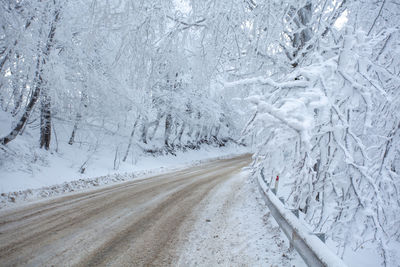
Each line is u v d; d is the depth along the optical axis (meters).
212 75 6.31
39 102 12.80
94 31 5.23
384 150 4.25
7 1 8.67
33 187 9.39
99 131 18.14
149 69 6.11
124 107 15.29
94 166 15.73
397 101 4.36
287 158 3.80
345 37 3.35
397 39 4.64
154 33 5.42
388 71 4.00
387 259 3.61
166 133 28.84
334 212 3.81
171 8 5.50
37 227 5.26
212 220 6.45
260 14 5.03
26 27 9.61
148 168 19.84
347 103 3.70
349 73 3.45
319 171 4.00
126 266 3.77
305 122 2.72
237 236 5.28
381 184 4.17
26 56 9.61
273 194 7.07
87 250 4.25
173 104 22.02
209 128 40.81
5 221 5.57
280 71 6.23
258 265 3.96
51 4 9.29
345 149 3.53
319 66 3.60
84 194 9.07
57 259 3.86
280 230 5.48
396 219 4.49
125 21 4.99
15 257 3.86
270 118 2.92
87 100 14.29
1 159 10.02
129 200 8.27
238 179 15.57
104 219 6.02
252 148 4.43
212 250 4.53
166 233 5.29
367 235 3.68
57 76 11.16
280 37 5.65
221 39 5.51
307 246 3.54
